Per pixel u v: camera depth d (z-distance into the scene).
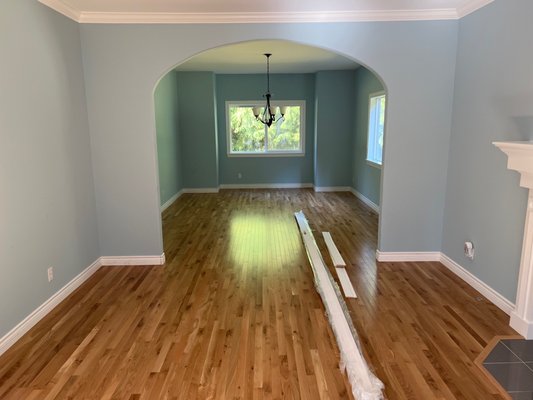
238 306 3.22
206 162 8.66
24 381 2.27
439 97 3.85
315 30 3.73
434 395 2.12
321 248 4.69
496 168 3.11
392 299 3.29
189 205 7.39
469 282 3.56
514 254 2.92
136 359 2.48
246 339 2.71
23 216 2.78
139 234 4.12
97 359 2.48
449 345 2.60
